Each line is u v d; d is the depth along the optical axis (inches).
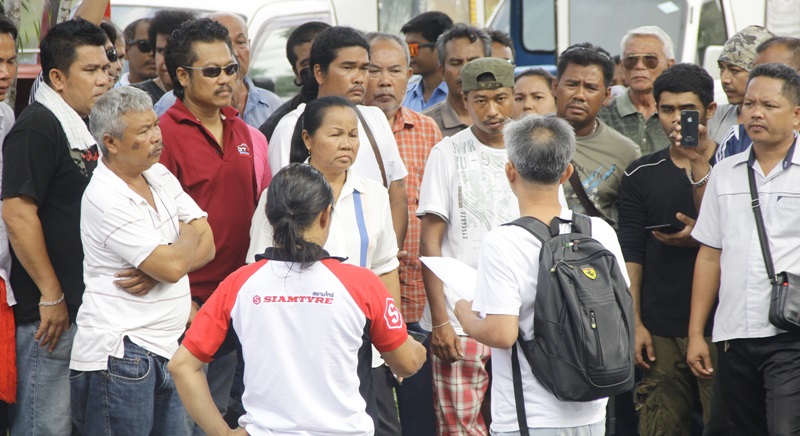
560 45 924.6
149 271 345.4
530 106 554.3
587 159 476.7
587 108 474.3
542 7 941.8
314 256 276.1
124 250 342.6
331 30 449.7
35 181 367.6
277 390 272.8
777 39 473.4
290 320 273.4
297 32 572.1
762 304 389.7
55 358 380.5
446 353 421.1
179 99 402.3
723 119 525.3
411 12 894.4
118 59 514.3
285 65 831.7
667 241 449.1
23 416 384.5
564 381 289.4
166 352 354.9
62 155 374.9
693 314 425.7
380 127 432.8
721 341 404.2
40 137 369.4
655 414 464.4
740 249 395.2
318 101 379.6
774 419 383.2
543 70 563.2
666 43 576.4
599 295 290.0
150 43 566.9
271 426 273.1
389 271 394.0
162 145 362.6
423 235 429.4
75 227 378.3
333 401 274.2
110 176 348.2
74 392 354.6
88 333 347.6
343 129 374.6
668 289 455.2
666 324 456.8
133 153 345.1
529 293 296.4
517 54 949.8
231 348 289.4
